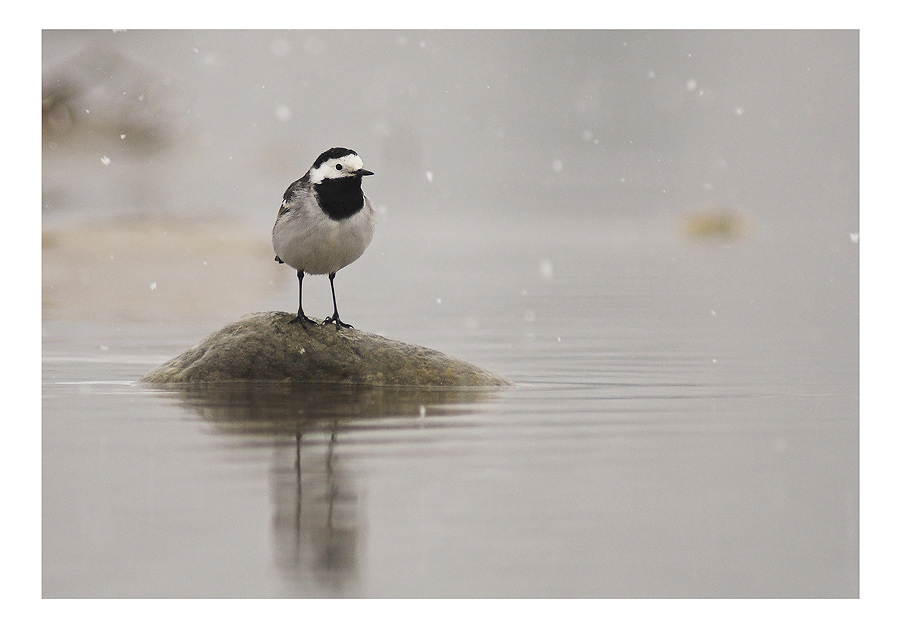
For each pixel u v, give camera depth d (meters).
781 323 17.97
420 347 12.93
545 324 17.66
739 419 11.14
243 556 7.36
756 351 15.33
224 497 8.41
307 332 12.70
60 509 8.14
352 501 8.38
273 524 7.88
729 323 17.94
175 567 7.23
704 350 15.37
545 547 7.60
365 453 9.61
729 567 7.37
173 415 10.95
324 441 9.98
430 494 8.55
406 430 10.45
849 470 9.34
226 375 12.60
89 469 9.07
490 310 19.16
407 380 12.55
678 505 8.44
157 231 26.83
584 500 8.50
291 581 7.04
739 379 13.27
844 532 7.95
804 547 7.69
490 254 28.09
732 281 23.44
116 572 7.17
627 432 10.55
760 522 8.12
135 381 12.78
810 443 10.22
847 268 25.50
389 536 7.71
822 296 21.20
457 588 6.96
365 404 11.53
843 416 11.29
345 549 7.51
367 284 22.47
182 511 8.14
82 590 6.93
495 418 11.02
